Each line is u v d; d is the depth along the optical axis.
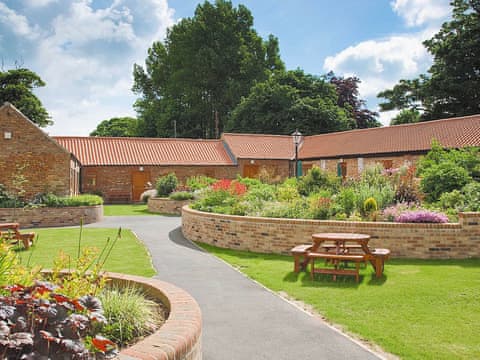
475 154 17.36
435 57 39.12
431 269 9.03
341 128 43.59
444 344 5.19
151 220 20.45
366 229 10.65
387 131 31.66
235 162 35.56
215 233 13.02
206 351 5.07
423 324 5.88
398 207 12.45
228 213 14.34
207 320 6.15
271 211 12.96
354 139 33.19
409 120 42.75
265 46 54.81
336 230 10.90
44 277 5.92
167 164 33.72
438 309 6.48
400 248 10.44
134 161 33.28
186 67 53.00
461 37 36.62
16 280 4.22
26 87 38.66
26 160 21.23
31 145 21.33
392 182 15.62
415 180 15.38
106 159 32.88
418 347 5.11
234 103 52.84
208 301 7.09
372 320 6.07
